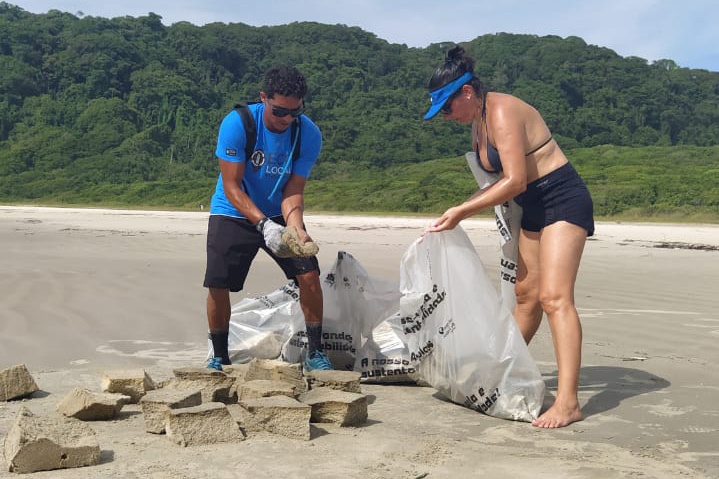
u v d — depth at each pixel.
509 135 3.22
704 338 4.73
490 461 2.47
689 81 108.81
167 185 62.12
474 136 3.47
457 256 3.30
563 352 3.09
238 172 3.69
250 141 3.67
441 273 3.32
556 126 87.38
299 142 3.79
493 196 3.21
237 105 3.75
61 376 3.67
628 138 88.00
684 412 3.15
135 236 15.04
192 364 3.96
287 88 3.57
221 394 3.18
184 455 2.45
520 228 3.55
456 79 3.34
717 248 12.34
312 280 3.68
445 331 3.29
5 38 108.19
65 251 10.78
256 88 107.19
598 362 4.13
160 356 4.15
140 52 111.19
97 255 10.06
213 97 103.19
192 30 121.00
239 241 3.76
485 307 3.22
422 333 3.38
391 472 2.32
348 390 3.23
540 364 4.09
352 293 3.90
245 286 6.89
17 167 75.56
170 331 4.83
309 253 3.38
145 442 2.60
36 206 53.81
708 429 2.91
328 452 2.52
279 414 2.70
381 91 97.12
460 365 3.21
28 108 94.50
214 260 3.77
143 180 71.75
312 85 99.75
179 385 3.18
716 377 3.76
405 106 92.75
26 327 4.84
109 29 117.94
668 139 90.12
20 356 4.11
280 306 4.25
